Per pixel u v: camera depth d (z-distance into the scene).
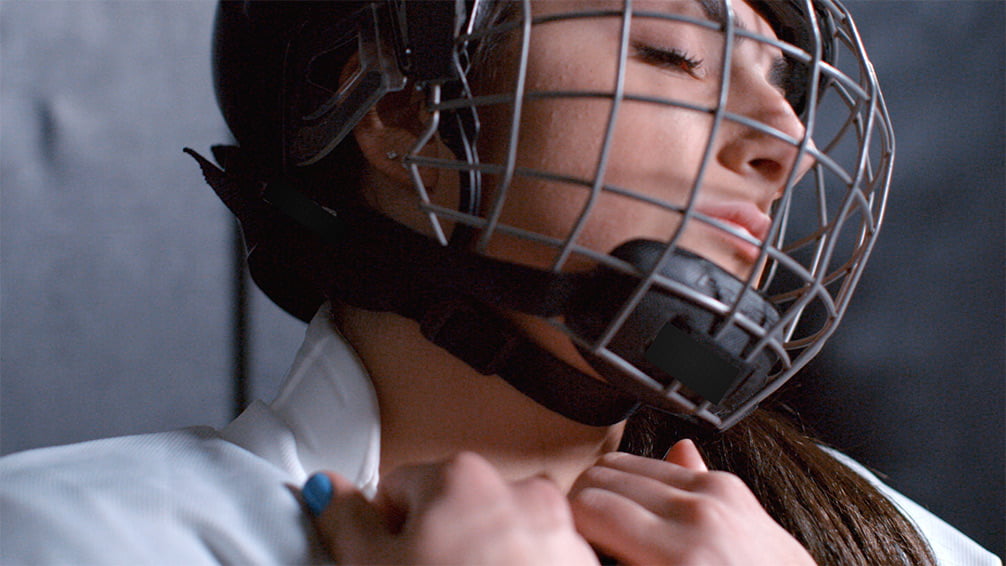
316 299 0.72
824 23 0.68
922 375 1.19
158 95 1.20
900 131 1.22
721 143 0.54
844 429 1.22
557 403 0.56
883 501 0.76
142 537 0.47
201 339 1.23
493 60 0.55
